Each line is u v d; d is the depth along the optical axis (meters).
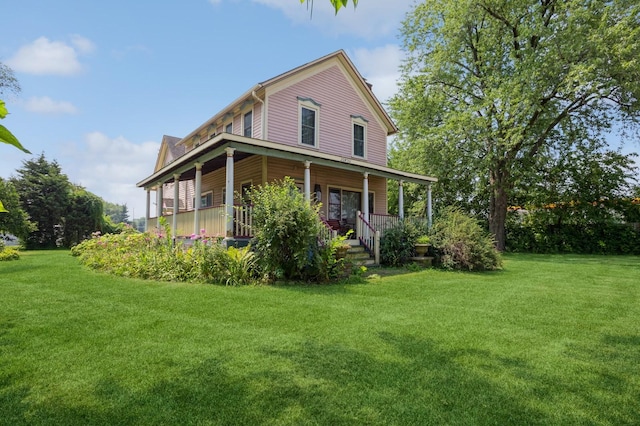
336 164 10.93
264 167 11.32
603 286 6.69
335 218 13.34
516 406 2.19
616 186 16.48
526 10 15.27
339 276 7.46
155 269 7.42
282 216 6.85
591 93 13.95
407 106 18.58
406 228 10.68
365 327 3.78
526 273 8.77
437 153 17.34
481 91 17.20
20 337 3.42
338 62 13.84
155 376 2.56
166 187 20.52
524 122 15.34
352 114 14.19
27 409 2.15
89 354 2.98
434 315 4.34
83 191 27.59
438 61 16.83
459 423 2.00
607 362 2.89
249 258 7.04
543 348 3.20
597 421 2.04
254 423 1.99
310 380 2.49
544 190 17.72
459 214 10.80
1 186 19.33
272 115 11.62
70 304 4.81
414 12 18.19
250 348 3.11
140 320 4.02
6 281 6.83
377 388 2.39
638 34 12.04
